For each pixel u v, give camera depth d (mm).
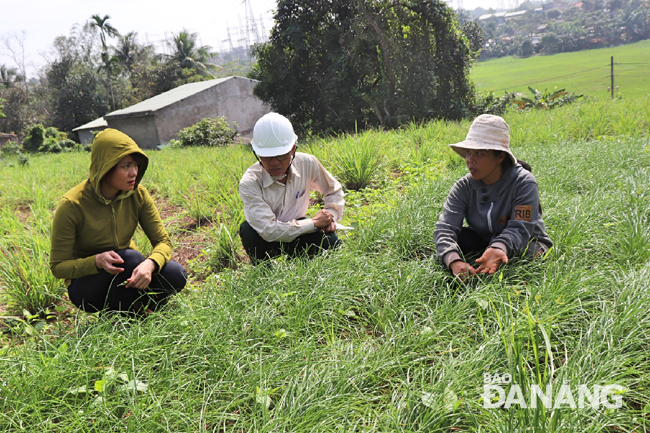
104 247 3059
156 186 7996
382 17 17344
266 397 2035
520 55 155875
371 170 6441
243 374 2314
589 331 2250
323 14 18234
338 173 6527
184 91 31547
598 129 8477
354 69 17891
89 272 2838
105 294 2982
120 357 2402
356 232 3896
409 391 2012
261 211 3414
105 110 52500
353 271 3166
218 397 2199
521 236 2908
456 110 18547
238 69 85000
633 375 2094
